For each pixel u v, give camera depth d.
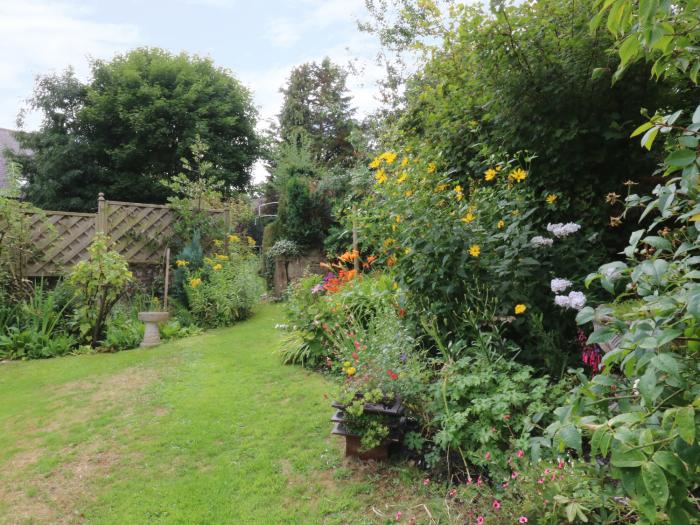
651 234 2.99
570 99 2.93
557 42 2.91
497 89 3.14
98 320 4.85
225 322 5.78
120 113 12.48
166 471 2.27
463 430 2.08
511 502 1.62
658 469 0.87
